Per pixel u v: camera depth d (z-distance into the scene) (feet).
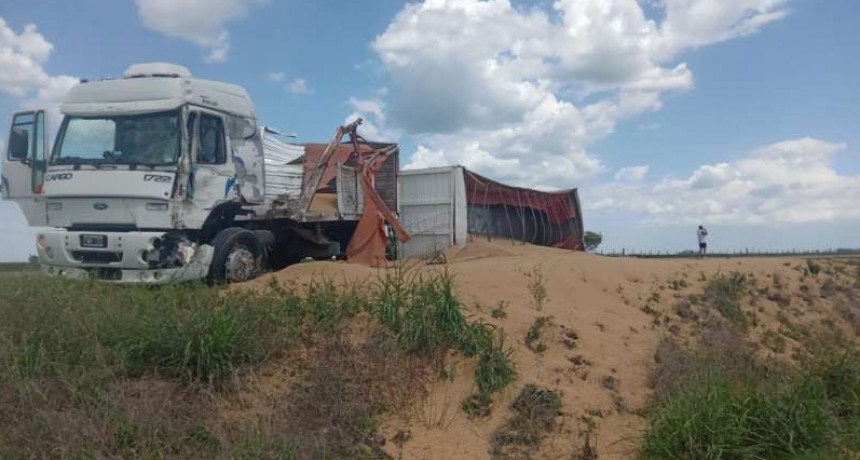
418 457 23.20
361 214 49.21
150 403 21.52
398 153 54.39
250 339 25.36
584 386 28.71
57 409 21.17
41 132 36.32
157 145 35.06
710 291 43.65
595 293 38.60
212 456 20.16
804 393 27.50
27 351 23.52
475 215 56.75
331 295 29.53
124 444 20.04
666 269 45.32
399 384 25.85
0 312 25.94
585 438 25.64
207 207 36.47
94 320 25.50
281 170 44.32
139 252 33.50
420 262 42.37
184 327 24.57
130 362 23.98
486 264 39.04
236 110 39.09
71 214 35.45
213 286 32.68
